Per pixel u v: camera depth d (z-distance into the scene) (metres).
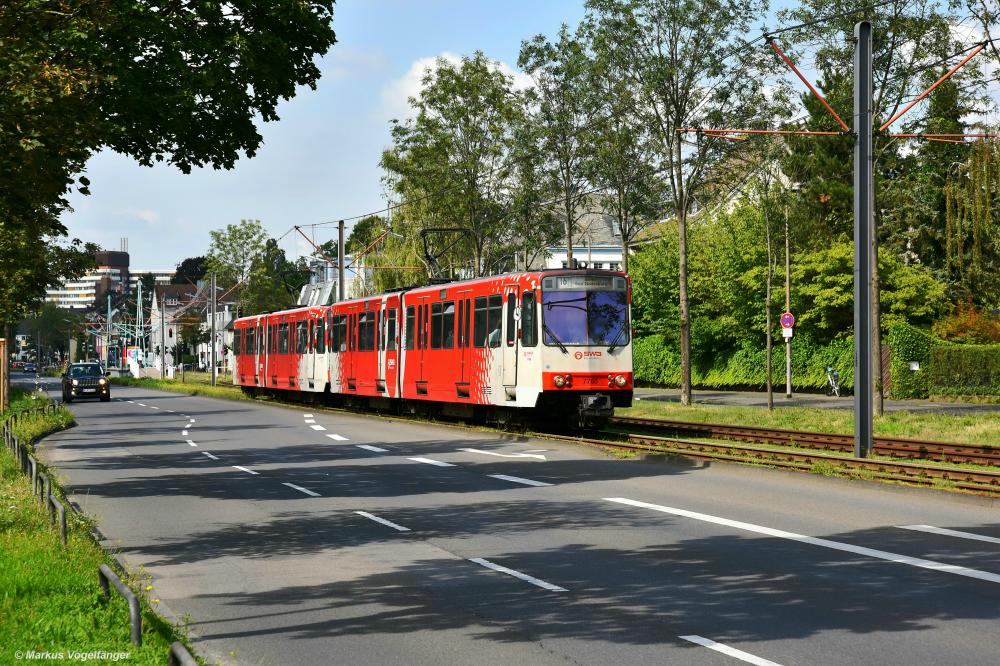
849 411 34.72
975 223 44.69
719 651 7.80
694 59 39.41
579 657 7.76
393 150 47.47
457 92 46.56
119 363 155.12
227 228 86.00
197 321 135.62
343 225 52.50
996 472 18.89
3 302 38.81
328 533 13.67
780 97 38.25
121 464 23.19
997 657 7.49
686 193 41.31
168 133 22.27
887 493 16.84
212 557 12.11
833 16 31.75
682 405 40.59
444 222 49.00
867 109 21.75
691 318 58.34
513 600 9.70
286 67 23.50
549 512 15.06
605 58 39.88
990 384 42.59
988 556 11.31
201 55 22.03
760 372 53.66
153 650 7.53
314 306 47.06
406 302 35.72
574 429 31.00
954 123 33.69
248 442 28.81
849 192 58.16
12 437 23.42
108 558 11.27
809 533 12.91
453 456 23.72
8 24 13.02
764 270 51.38
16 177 13.69
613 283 28.44
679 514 14.63
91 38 18.00
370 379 38.91
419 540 13.04
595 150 41.78
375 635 8.52
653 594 9.76
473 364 30.69
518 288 28.56
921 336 45.12
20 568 10.12
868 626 8.42
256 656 7.95
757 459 21.64
